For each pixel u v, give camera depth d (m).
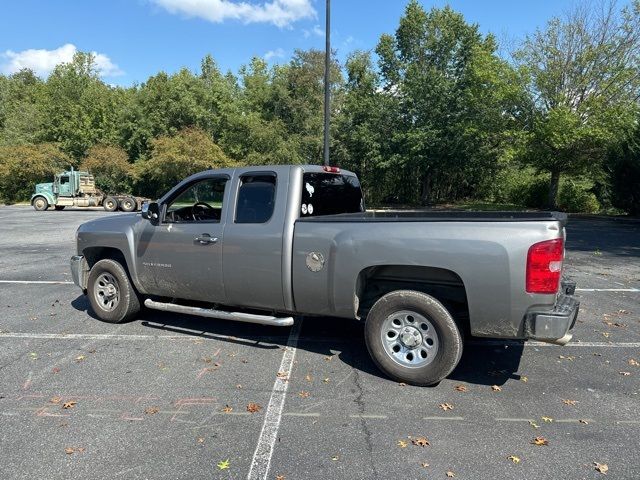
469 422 3.64
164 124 40.53
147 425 3.58
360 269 4.38
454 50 33.62
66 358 4.91
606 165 23.41
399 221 4.32
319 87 41.91
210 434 3.46
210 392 4.14
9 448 3.27
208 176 5.31
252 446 3.31
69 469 3.04
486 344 5.42
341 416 3.73
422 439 3.39
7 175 40.25
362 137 33.44
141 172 38.09
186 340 5.48
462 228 4.07
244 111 41.06
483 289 3.98
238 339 5.52
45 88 53.31
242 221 5.01
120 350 5.16
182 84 40.59
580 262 10.91
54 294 7.69
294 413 3.78
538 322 3.84
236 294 5.09
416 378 4.25
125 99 45.03
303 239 4.64
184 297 5.56
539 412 3.80
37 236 15.95
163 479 2.94
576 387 4.27
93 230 6.08
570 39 23.83
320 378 4.45
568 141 23.14
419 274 4.46
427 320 4.21
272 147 38.19
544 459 3.15
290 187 4.81
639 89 23.17
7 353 5.05
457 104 31.25
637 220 21.95
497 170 35.94
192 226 5.30
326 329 5.90
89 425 3.58
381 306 4.37
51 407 3.86
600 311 6.75
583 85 23.34
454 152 31.64
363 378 4.46
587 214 25.44
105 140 43.03
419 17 34.19
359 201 6.06
